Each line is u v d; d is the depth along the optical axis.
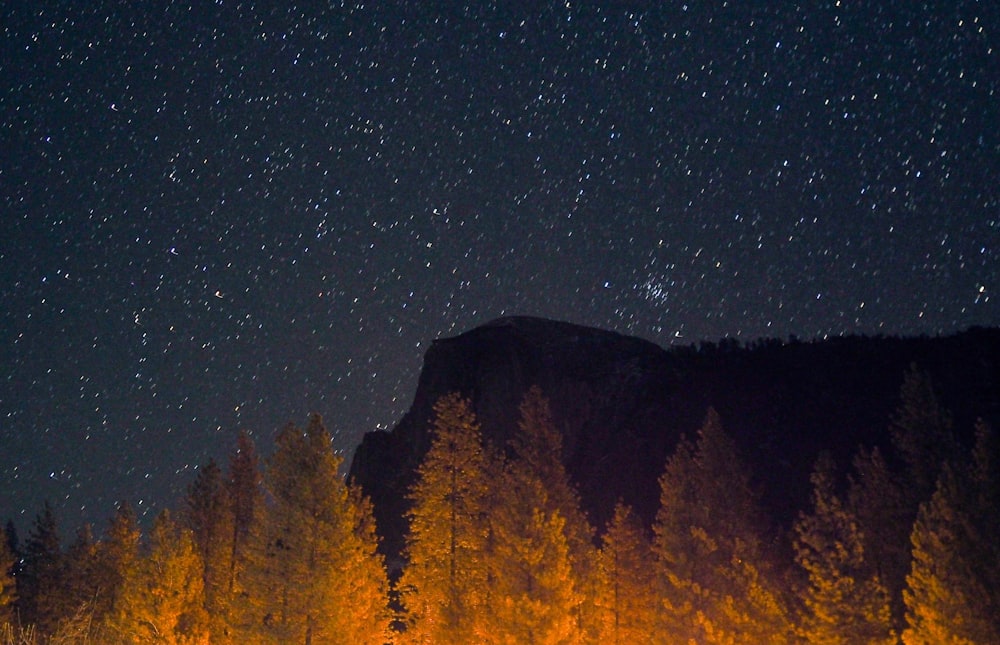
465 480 41.41
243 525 49.34
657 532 40.50
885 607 31.61
